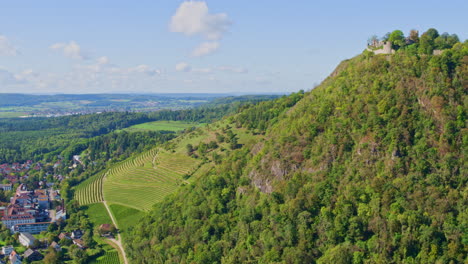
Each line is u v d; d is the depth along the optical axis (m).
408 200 176.75
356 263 169.25
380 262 164.00
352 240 177.75
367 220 178.50
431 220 169.00
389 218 172.75
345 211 182.88
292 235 191.00
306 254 182.75
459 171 178.12
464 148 181.88
